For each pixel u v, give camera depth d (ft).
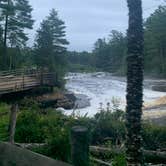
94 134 64.85
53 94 146.92
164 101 160.25
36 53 233.14
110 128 65.87
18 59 215.72
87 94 221.25
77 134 12.96
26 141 59.98
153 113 125.80
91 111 151.53
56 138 47.01
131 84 36.37
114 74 437.58
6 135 62.28
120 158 45.03
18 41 208.44
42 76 78.74
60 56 241.14
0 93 62.59
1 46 200.23
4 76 75.10
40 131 60.54
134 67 36.35
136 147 36.24
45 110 83.87
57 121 64.80
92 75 431.43
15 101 69.21
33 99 98.07
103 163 48.16
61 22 239.09
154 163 55.52
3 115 81.71
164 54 349.82
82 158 12.91
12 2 193.77
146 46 359.46
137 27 36.40
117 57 505.25
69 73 449.48
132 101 36.27
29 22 204.23
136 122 36.22
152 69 357.41
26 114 68.03
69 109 153.07
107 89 257.14
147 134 62.49
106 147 58.65
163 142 62.59
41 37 235.40
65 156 44.96
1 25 198.70
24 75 75.36
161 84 272.31
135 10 36.27
